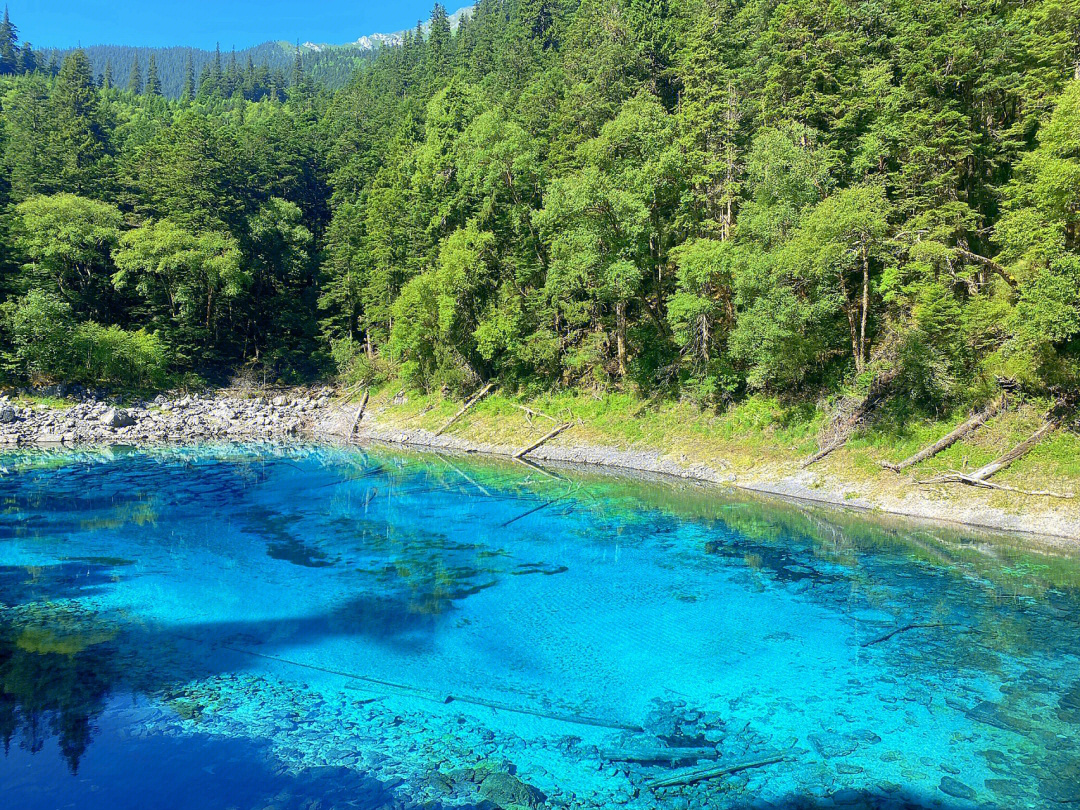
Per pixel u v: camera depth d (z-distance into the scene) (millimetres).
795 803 8820
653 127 39031
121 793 8977
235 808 8664
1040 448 22656
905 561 19328
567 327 43531
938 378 25625
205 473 33812
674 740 10469
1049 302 20438
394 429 46812
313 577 18641
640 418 37219
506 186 45781
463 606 16453
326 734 10609
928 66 29156
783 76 34969
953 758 9891
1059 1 25828
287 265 62938
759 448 30812
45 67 157500
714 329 35312
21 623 15195
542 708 11531
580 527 23828
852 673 12750
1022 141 27578
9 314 48531
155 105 115750
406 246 54375
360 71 133375
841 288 29312
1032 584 17328
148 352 50875
